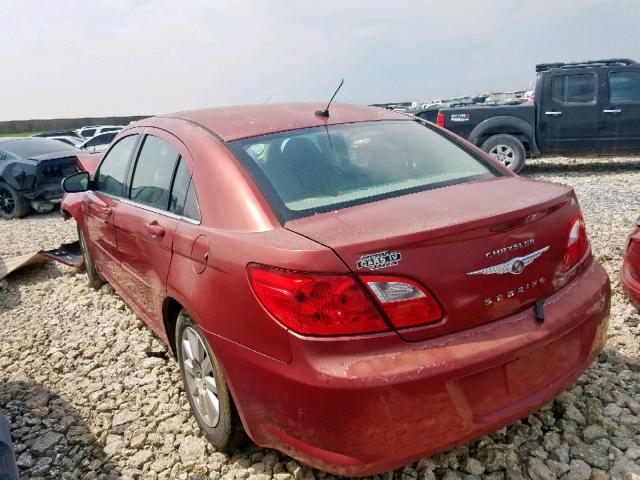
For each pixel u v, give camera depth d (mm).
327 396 2012
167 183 3164
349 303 2016
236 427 2605
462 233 2111
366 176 2750
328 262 2027
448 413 2078
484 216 2168
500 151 10680
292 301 2068
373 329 2035
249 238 2318
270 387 2189
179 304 2967
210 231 2537
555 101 10422
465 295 2135
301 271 2051
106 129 21688
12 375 3910
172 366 3797
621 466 2502
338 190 2621
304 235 2188
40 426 3242
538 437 2748
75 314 4922
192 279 2611
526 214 2254
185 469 2734
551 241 2373
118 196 3980
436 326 2096
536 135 10656
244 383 2318
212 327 2447
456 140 3342
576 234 2553
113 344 4234
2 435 2066
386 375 1992
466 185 2701
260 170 2641
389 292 2037
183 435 3012
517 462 2592
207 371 2736
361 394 1980
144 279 3404
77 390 3611
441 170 2918
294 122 3129
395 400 1999
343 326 2025
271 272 2133
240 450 2809
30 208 11336
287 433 2201
